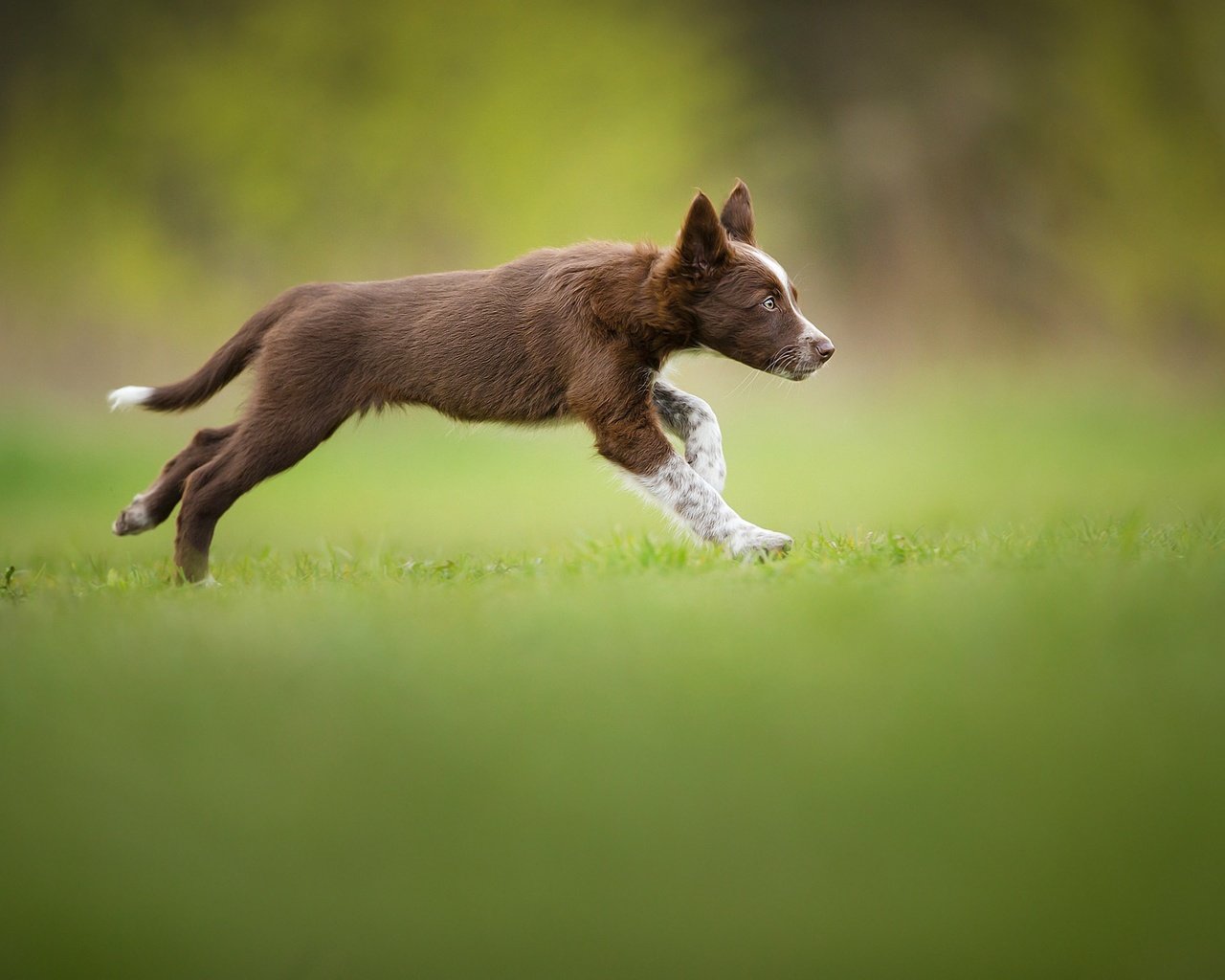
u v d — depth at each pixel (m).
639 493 11.34
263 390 11.59
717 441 12.05
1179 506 17.03
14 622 8.79
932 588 8.46
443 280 11.73
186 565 11.55
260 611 8.91
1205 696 5.95
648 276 11.30
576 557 11.73
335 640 7.46
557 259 11.61
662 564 10.55
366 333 11.58
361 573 11.48
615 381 11.24
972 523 17.39
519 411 11.54
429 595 9.46
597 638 7.34
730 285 11.30
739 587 9.05
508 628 7.70
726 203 12.28
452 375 11.46
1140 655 6.56
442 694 6.40
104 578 12.25
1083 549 10.34
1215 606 7.33
